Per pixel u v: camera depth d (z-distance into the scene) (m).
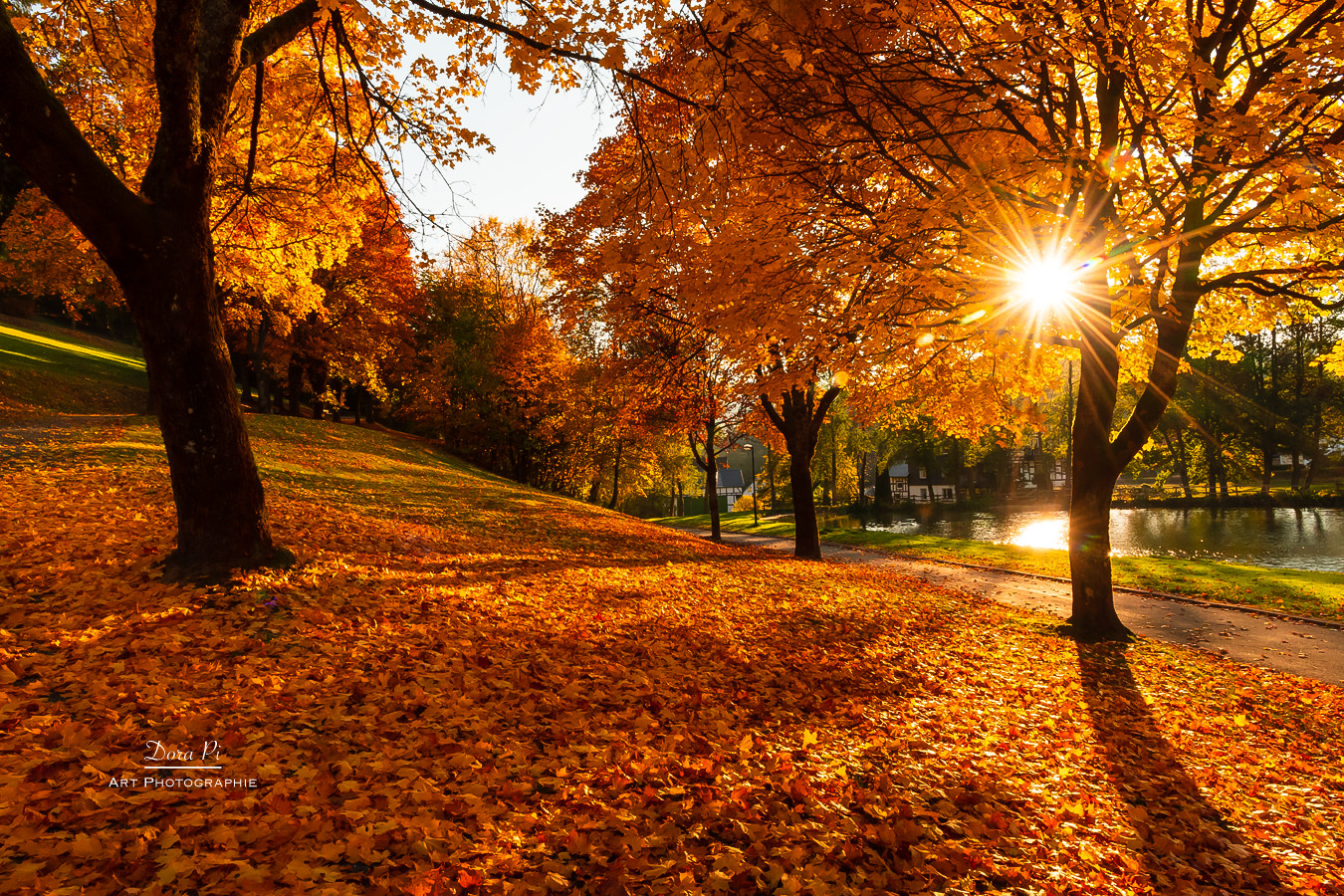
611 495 47.66
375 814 2.85
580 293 19.08
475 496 17.78
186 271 5.41
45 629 4.34
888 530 38.91
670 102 6.58
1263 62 7.20
